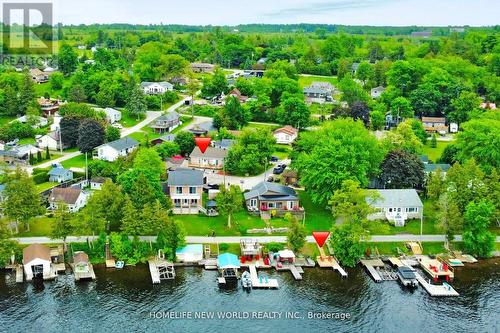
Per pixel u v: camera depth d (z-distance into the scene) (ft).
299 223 385.29
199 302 322.96
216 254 372.17
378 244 389.80
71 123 581.94
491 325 307.17
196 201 426.92
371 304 325.42
